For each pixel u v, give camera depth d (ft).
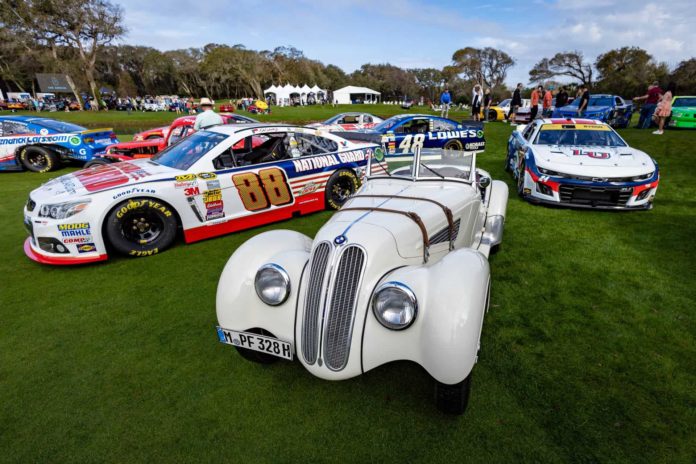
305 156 19.61
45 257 14.26
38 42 152.15
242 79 229.86
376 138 22.13
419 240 8.79
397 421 7.58
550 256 14.73
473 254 7.98
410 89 310.04
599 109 48.60
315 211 21.21
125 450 7.14
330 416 7.75
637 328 10.23
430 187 11.41
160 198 15.40
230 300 8.15
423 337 6.92
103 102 164.86
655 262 14.06
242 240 17.33
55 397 8.36
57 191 14.61
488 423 7.45
